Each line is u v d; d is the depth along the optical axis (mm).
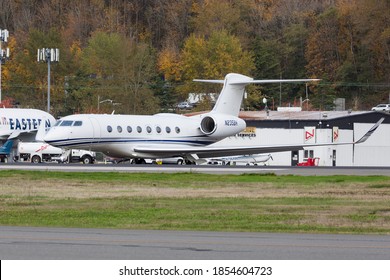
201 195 106312
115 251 56094
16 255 53469
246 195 106688
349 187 118500
